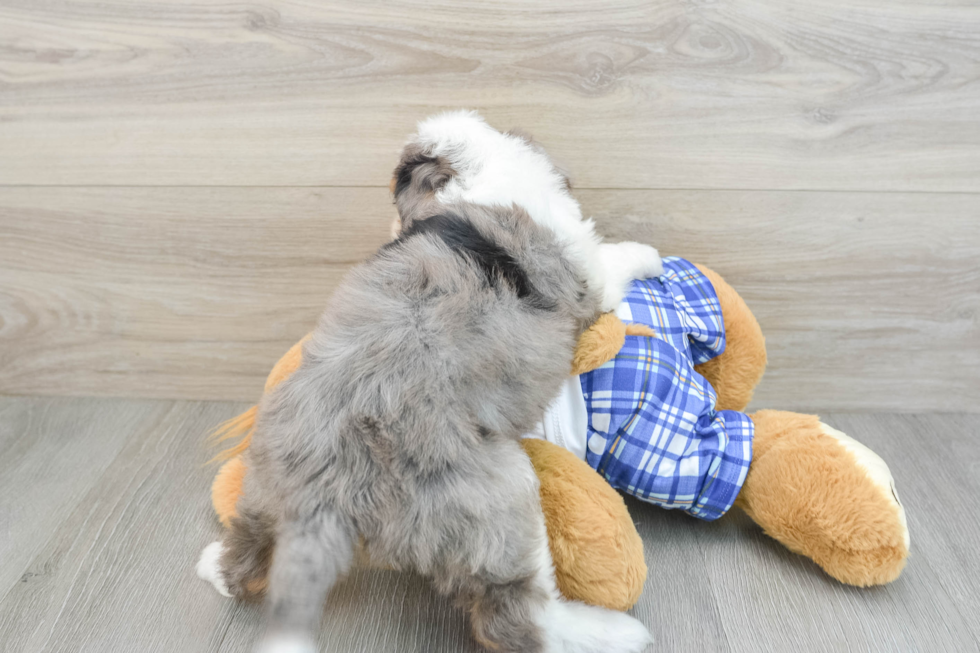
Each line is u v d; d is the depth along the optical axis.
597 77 1.38
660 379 1.18
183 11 1.35
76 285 1.59
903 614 1.13
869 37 1.33
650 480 1.19
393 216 1.50
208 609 1.14
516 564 0.93
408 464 0.90
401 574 1.21
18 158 1.47
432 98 1.41
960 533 1.29
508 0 1.32
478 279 0.99
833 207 1.46
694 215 1.48
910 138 1.40
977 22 1.31
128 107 1.43
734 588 1.18
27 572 1.20
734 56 1.35
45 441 1.53
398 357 0.93
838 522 1.13
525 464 0.98
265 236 1.53
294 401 0.95
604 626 1.03
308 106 1.42
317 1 1.33
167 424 1.60
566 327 1.06
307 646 0.84
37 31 1.37
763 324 1.58
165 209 1.51
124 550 1.25
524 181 1.13
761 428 1.26
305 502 0.90
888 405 1.63
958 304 1.53
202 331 1.63
